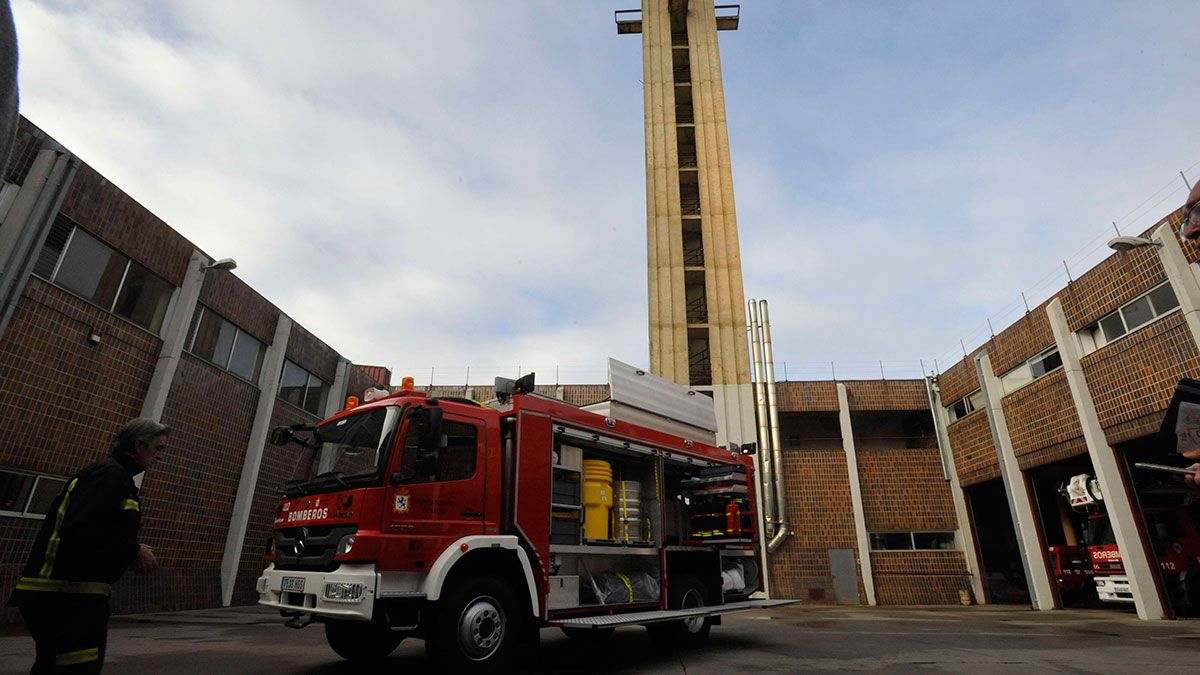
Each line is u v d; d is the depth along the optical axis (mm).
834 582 21516
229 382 15477
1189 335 13023
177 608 13148
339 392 19875
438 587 5531
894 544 22438
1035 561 18078
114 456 3244
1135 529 14523
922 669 6926
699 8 32938
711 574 9016
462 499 6180
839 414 23938
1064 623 13242
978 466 21109
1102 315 15227
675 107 31203
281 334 17188
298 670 6438
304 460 6582
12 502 10453
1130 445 15445
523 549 6453
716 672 6637
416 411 6172
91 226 11836
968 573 21422
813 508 22469
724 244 27297
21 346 10617
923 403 23766
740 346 25172
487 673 5727
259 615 12656
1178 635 10758
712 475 9188
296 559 5922
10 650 7359
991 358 19828
